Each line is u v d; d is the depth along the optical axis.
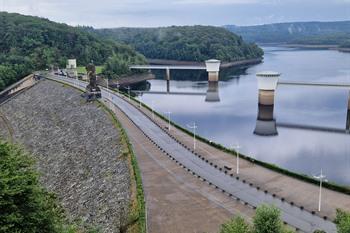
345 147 138.38
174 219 63.06
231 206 67.81
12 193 43.06
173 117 191.00
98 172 96.38
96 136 124.19
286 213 65.12
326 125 174.62
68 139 134.25
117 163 94.12
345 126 172.88
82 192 90.50
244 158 95.00
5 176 44.41
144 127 129.00
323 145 141.00
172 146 106.69
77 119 151.25
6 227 40.53
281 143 143.62
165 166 89.75
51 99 194.00
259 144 141.75
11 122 182.00
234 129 166.00
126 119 140.75
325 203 69.31
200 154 98.69
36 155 132.00
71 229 54.66
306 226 60.62
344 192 73.75
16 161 49.00
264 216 42.94
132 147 105.12
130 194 73.88
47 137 145.50
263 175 83.50
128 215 65.25
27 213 45.38
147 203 69.12
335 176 105.56
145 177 82.44
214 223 61.62
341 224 42.56
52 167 117.38
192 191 74.69
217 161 93.06
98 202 80.25
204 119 186.38
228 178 81.50
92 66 173.25
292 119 187.38
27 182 47.75
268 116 191.38
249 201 69.62
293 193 73.69
